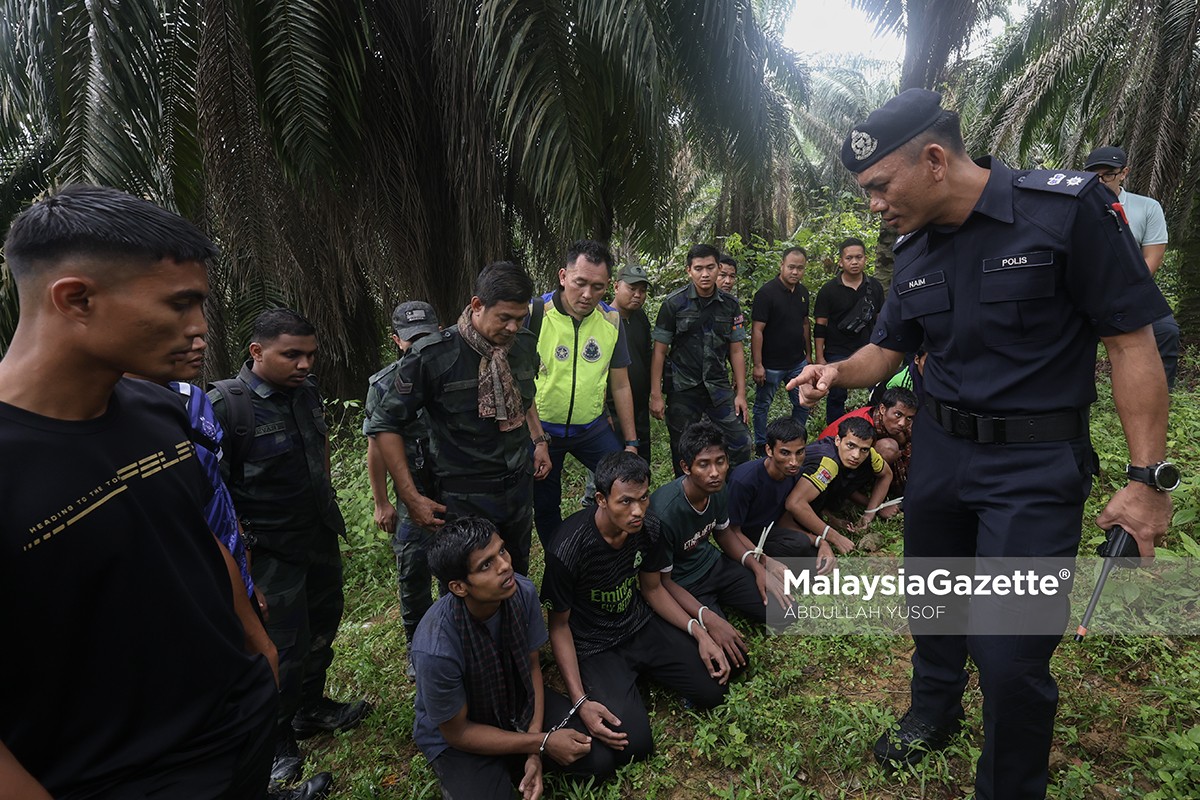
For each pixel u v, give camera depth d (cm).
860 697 241
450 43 429
